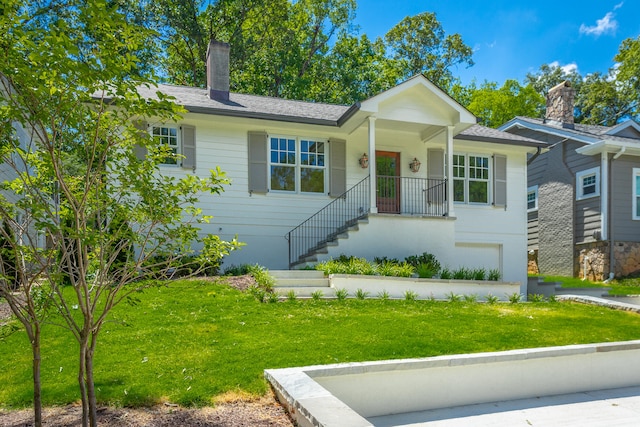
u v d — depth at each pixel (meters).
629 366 5.86
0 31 2.76
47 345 5.70
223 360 5.09
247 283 9.11
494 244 14.38
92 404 3.21
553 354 5.39
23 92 2.85
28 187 3.34
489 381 5.14
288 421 3.72
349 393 4.53
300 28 28.45
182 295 8.06
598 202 15.88
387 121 12.28
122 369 4.84
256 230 12.14
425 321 7.04
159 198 3.33
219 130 12.02
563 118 18.02
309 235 12.56
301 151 12.75
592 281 15.62
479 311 8.07
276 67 26.02
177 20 22.73
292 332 6.20
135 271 3.43
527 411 4.81
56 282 3.18
